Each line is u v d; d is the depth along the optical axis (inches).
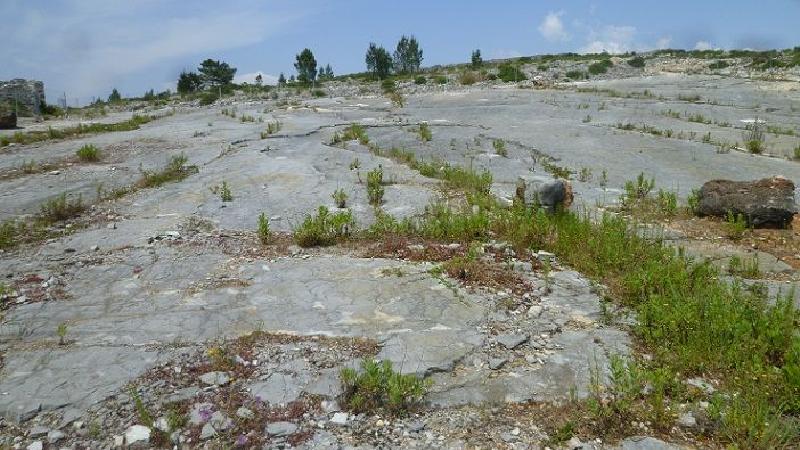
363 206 341.7
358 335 196.4
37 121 845.8
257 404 160.1
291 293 229.8
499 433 151.0
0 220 327.9
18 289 237.5
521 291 230.4
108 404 161.3
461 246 274.4
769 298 227.8
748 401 160.1
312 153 475.5
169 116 826.2
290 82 1728.6
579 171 435.2
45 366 179.6
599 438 149.6
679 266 241.6
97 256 275.1
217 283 242.1
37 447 145.6
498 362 179.9
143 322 207.8
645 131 589.9
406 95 1005.8
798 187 388.8
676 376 173.0
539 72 1376.7
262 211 337.4
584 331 201.3
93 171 433.1
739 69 1311.5
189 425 152.2
